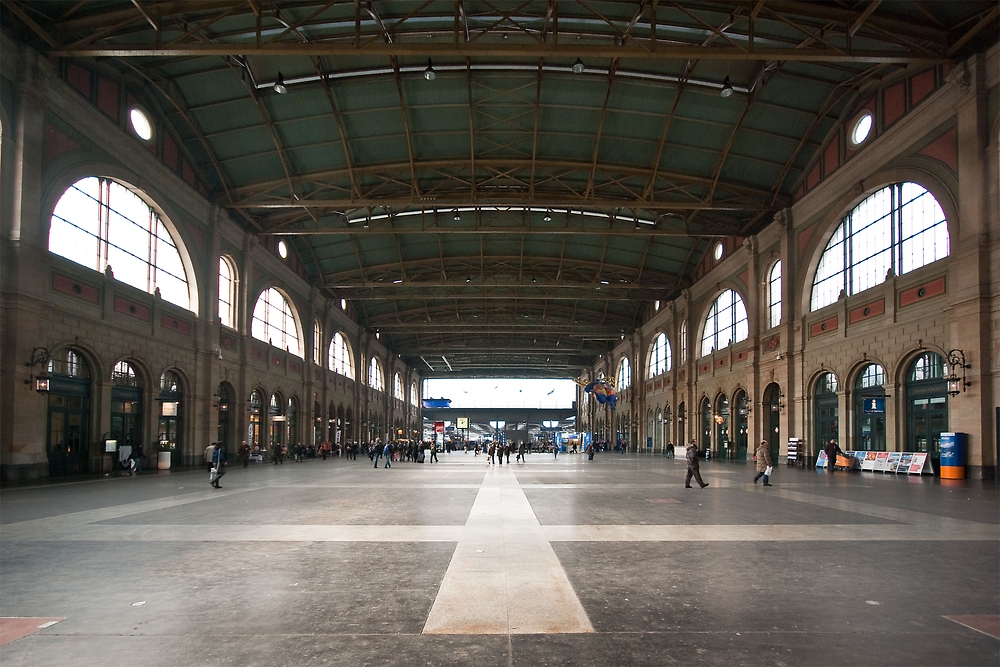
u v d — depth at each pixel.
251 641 5.40
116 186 26.12
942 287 23.08
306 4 22.53
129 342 26.62
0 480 20.09
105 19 20.97
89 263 24.42
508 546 9.65
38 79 21.00
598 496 17.38
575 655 5.09
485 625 5.84
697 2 22.16
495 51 19.56
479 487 20.53
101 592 6.97
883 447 26.78
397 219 42.28
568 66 26.95
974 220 21.22
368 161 33.25
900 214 25.72
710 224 38.62
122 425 26.80
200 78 26.77
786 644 5.35
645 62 26.47
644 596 6.81
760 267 37.59
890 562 8.55
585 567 8.20
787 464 32.81
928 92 23.66
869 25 21.17
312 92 28.38
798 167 32.50
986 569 8.14
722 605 6.48
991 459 20.86
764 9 21.06
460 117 30.45
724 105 28.83
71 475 23.34
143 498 16.69
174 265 30.58
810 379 32.03
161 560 8.66
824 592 7.00
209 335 32.69
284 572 7.93
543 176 35.56
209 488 19.91
